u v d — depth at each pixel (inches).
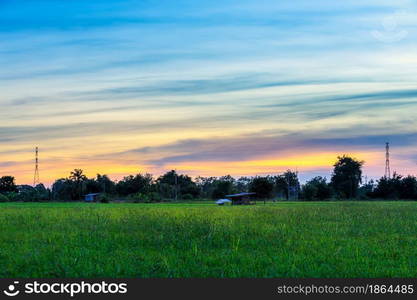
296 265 717.9
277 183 6599.4
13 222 1315.2
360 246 884.0
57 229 1143.6
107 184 6200.8
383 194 5428.2
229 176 6358.3
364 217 1581.0
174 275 659.4
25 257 756.0
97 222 1306.6
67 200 5610.2
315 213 1804.9
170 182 6328.7
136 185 6097.4
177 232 1035.3
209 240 920.3
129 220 1369.3
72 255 781.3
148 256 768.9
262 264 722.8
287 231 1103.0
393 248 863.1
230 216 1606.8
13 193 5536.4
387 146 5418.3
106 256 774.5
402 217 1601.9
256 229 1109.1
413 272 685.9
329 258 764.0
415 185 5364.2
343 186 6038.4
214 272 676.7
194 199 5561.0
